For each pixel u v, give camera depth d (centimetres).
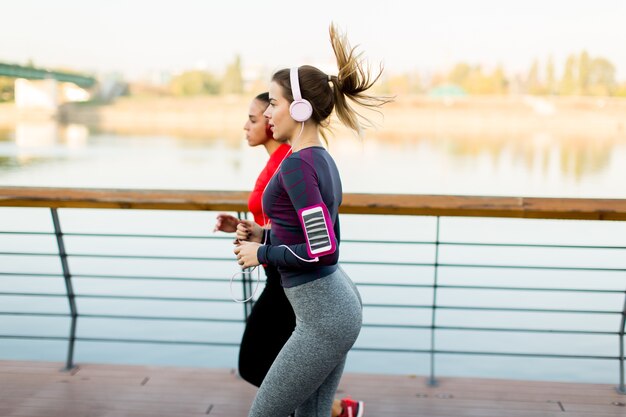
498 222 1220
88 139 7188
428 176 4550
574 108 8088
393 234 1112
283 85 181
